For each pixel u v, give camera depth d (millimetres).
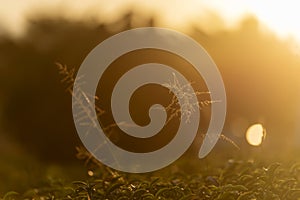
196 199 8312
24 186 15461
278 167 9312
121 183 8898
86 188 8719
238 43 29328
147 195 8344
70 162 32844
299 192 8320
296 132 24938
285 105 25047
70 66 31797
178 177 10750
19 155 33594
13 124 34281
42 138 32812
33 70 33562
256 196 8258
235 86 28578
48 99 33312
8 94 34062
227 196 8102
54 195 10352
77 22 32406
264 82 26219
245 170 9289
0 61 34344
